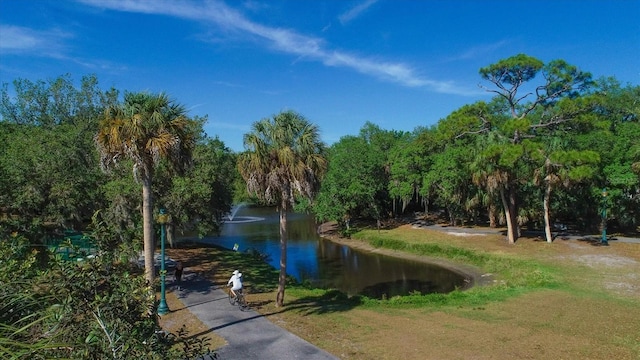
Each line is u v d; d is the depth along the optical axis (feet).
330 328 50.11
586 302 61.46
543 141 115.75
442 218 181.68
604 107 142.20
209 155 104.27
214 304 60.75
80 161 83.76
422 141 163.02
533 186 121.80
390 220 186.80
